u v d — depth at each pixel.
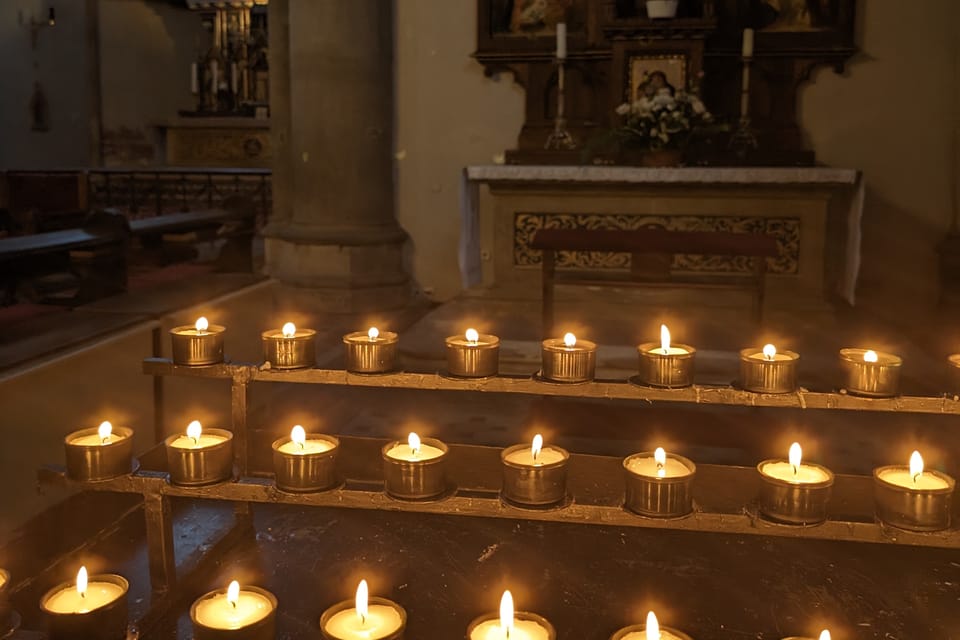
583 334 6.21
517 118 8.25
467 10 8.22
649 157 6.89
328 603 1.93
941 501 1.56
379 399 4.93
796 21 7.64
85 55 14.55
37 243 3.97
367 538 2.27
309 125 8.04
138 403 2.83
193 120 13.95
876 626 1.86
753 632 1.83
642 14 7.70
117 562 2.02
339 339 6.94
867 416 4.41
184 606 1.85
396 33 8.36
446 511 1.64
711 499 2.37
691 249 5.08
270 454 2.49
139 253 6.99
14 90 14.88
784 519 1.59
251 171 11.66
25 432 2.34
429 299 8.59
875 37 7.62
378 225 8.27
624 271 6.99
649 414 3.82
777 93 7.77
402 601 1.95
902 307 7.82
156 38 15.15
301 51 7.98
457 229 8.45
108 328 2.75
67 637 1.44
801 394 1.78
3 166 15.07
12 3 14.70
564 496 1.66
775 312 6.67
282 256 8.38
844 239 7.67
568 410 3.86
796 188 6.70
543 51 7.95
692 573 2.10
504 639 1.40
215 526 2.28
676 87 7.45
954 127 7.57
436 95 8.35
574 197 7.02
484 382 1.84
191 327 2.06
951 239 7.54
